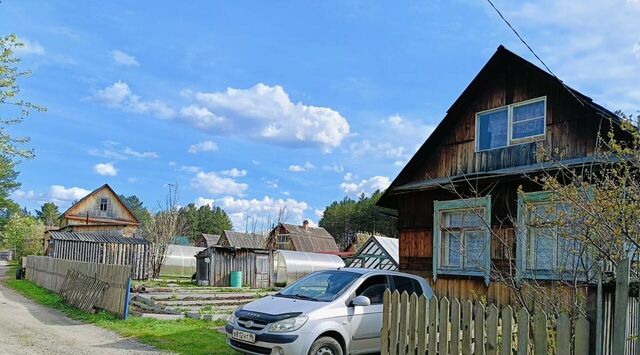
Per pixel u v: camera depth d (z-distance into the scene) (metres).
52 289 21.75
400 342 6.97
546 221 7.54
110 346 10.12
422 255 14.44
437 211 14.06
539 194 11.27
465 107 14.60
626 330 5.33
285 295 9.09
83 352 9.55
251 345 7.95
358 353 8.33
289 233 56.72
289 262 34.00
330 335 8.08
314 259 35.81
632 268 5.84
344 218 93.19
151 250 34.50
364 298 8.39
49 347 9.97
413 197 15.03
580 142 11.70
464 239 13.41
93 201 60.69
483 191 12.92
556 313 6.02
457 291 13.26
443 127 14.91
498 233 12.43
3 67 17.48
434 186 13.90
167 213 42.75
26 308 16.28
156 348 9.93
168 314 14.44
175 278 35.72
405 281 9.48
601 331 5.83
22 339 10.73
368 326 8.46
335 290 8.73
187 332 11.51
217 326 12.36
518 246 11.02
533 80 12.98
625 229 5.58
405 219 15.16
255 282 31.47
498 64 13.79
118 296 13.87
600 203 5.93
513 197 12.25
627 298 4.83
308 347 7.69
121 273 14.02
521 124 13.16
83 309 15.46
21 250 56.81
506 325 5.72
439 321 6.47
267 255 32.34
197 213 102.25
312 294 8.88
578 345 5.07
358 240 45.72
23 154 19.36
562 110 12.20
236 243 53.28
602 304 5.97
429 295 9.66
